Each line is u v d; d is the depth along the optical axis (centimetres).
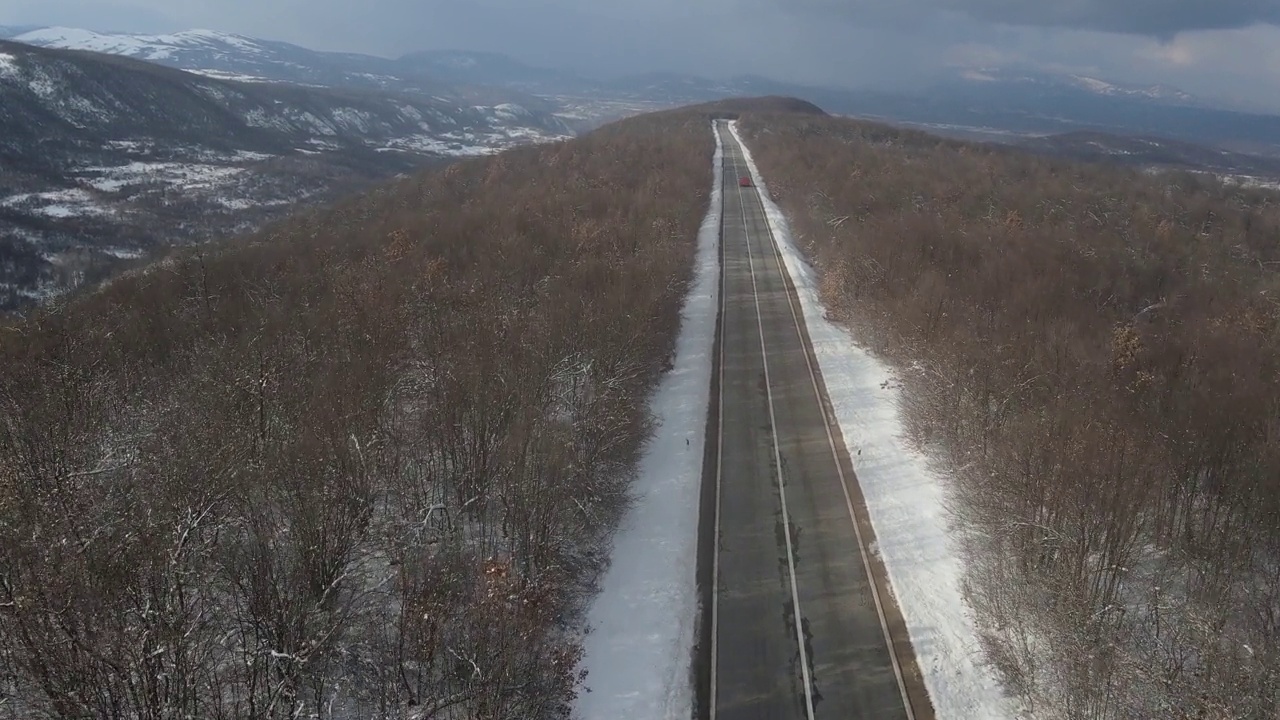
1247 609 2602
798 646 2612
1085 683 2264
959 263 5506
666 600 2833
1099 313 4731
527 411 3177
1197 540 2828
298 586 2317
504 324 3872
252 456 2667
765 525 3269
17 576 1928
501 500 3000
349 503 2634
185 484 2459
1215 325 4547
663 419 4138
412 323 4122
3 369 3469
